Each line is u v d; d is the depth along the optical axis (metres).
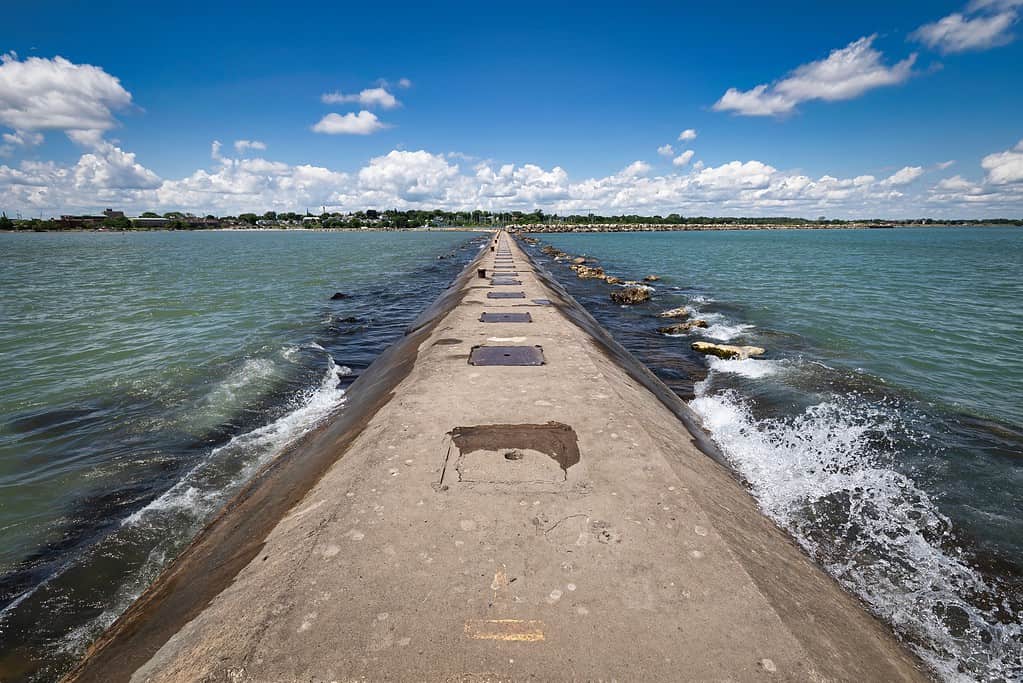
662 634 2.50
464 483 3.86
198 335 13.13
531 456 4.31
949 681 2.99
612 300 20.11
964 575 4.03
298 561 3.05
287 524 3.70
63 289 22.08
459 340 8.66
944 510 4.99
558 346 8.20
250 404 8.11
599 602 2.70
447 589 2.77
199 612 2.97
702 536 3.29
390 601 2.69
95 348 11.66
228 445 6.54
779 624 2.60
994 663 3.16
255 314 16.39
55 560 4.38
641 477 3.98
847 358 11.06
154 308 17.22
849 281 25.72
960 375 9.79
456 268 34.06
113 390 8.70
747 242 76.88
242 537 3.94
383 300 20.08
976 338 12.90
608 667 2.30
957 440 6.73
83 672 2.94
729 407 8.00
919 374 9.84
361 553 3.07
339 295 20.69
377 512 3.48
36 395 8.45
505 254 33.16
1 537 4.70
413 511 3.50
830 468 5.84
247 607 2.78
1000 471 5.85
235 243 73.88
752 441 6.61
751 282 25.83
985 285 23.55
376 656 2.35
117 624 3.49
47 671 3.24
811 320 15.45
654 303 19.45
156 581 3.96
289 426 7.20
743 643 2.46
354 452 4.63
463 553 3.07
